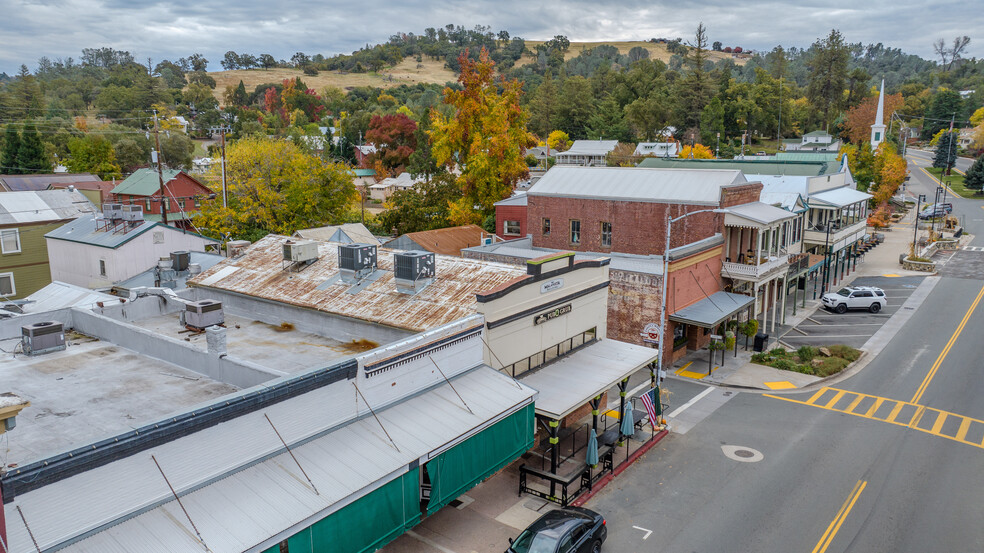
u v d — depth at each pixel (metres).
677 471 22.59
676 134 137.50
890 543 18.05
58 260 38.31
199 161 127.75
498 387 19.88
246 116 186.38
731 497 20.72
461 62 61.56
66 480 10.85
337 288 24.05
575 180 43.53
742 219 36.62
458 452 17.28
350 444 15.45
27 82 176.62
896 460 23.25
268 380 15.88
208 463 13.03
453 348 19.53
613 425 26.12
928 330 40.31
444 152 64.38
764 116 145.12
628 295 33.91
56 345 19.77
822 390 30.84
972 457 23.45
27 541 10.16
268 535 12.15
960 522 19.09
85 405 15.60
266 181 61.31
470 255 39.72
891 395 29.95
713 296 37.38
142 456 11.94
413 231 63.84
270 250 28.56
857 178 87.50
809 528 18.84
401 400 17.78
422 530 18.59
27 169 98.69
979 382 31.36
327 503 13.39
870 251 67.88
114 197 69.69
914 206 98.00
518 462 23.14
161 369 18.31
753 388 31.17
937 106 169.25
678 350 35.66
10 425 9.43
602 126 136.25
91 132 132.00
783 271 39.91
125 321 23.03
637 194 40.00
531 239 44.94
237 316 25.30
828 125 146.00
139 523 11.56
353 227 52.50
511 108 62.06
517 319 22.08
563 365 24.17
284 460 14.27
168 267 29.56
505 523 19.05
